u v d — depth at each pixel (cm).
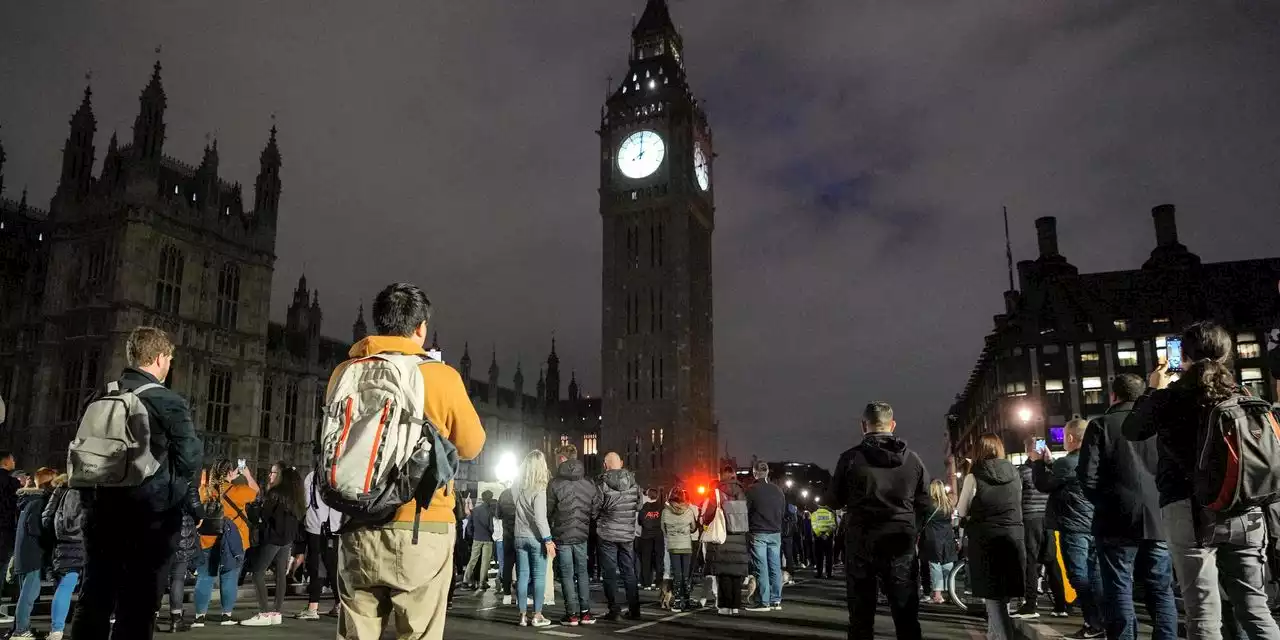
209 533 916
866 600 731
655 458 9469
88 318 5291
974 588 891
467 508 2062
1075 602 1390
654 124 10325
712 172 11456
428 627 388
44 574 1384
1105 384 7869
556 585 1930
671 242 9950
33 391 5347
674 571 1520
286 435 6381
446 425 403
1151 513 690
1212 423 532
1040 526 1254
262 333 6084
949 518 1498
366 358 390
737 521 1404
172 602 1107
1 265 6078
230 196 6084
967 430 11525
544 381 10925
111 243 5366
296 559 1858
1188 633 573
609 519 1291
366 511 369
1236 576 534
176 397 581
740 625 1234
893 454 729
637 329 9912
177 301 5541
